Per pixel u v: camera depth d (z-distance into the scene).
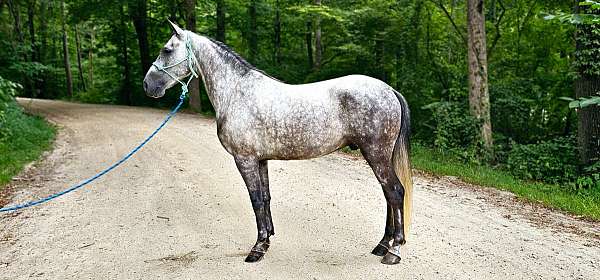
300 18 18.45
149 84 4.61
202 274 4.16
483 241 5.04
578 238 5.18
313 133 4.09
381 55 15.68
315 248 4.78
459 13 14.98
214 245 4.89
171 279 4.08
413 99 14.51
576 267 4.37
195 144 10.80
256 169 4.34
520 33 14.41
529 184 8.54
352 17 15.39
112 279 4.12
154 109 19.98
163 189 7.11
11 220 5.79
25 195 6.82
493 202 6.73
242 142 4.27
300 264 4.36
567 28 12.92
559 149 10.09
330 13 15.67
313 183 7.55
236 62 4.41
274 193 6.91
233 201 6.50
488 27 14.62
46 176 8.02
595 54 8.78
